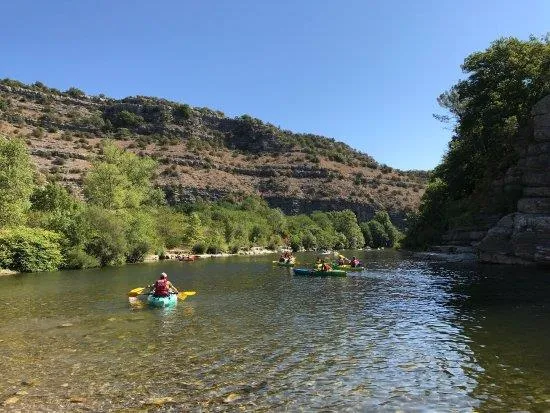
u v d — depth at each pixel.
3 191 39.69
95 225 47.22
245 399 9.62
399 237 125.75
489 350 13.20
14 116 122.94
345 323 17.20
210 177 130.62
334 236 109.88
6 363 12.34
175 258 60.94
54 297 24.06
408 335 15.16
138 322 17.69
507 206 44.47
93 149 115.56
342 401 9.48
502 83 49.47
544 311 18.62
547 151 36.88
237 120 170.88
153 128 155.88
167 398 9.68
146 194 74.88
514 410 8.95
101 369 11.76
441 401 9.45
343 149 185.75
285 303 21.98
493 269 35.59
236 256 70.19
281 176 142.25
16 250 38.75
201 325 17.06
